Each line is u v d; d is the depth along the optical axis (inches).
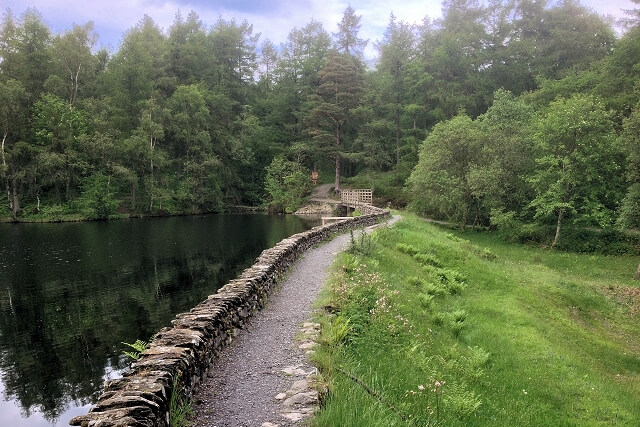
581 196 1290.6
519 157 1405.0
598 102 1279.5
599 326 694.5
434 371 316.8
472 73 2330.2
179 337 235.5
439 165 1526.8
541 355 473.4
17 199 1768.0
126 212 1990.7
